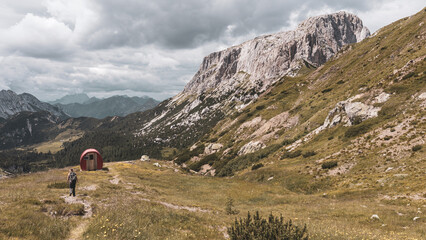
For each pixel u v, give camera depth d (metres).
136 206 15.27
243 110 198.62
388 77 68.56
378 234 13.02
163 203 20.94
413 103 51.03
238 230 8.59
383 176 32.56
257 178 57.12
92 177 33.94
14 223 9.53
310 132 84.25
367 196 28.08
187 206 21.69
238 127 157.38
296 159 61.66
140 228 11.09
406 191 25.67
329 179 40.81
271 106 151.00
